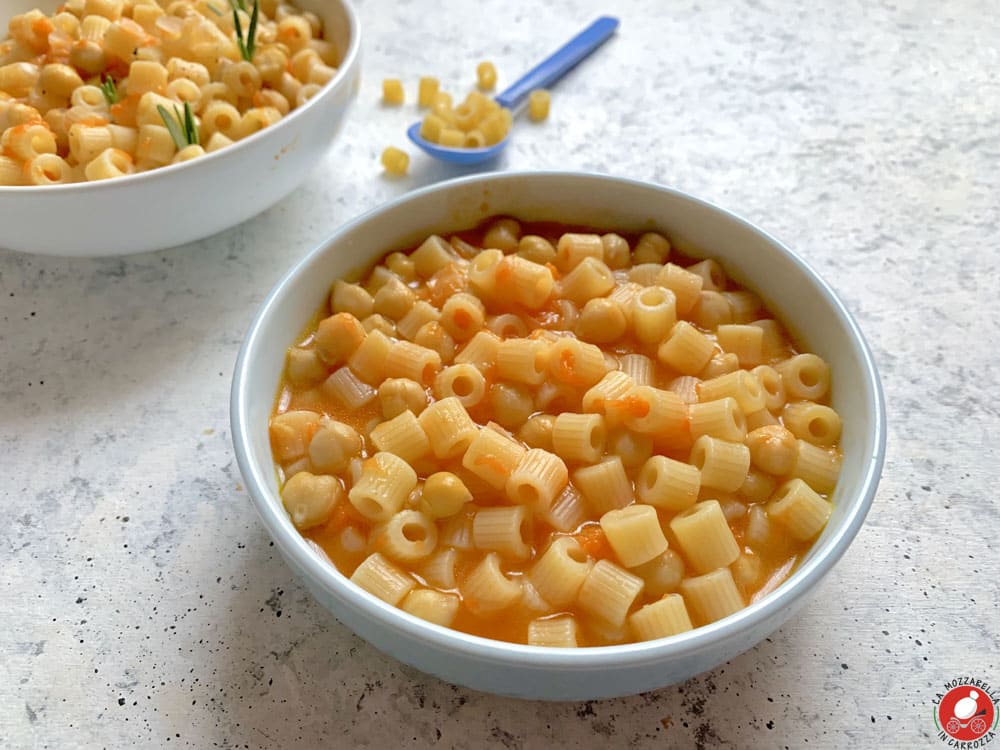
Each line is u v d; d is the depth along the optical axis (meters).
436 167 0.30
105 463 0.22
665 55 0.35
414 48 0.35
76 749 0.17
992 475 0.21
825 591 0.19
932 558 0.20
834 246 0.27
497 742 0.17
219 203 0.24
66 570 0.19
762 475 0.19
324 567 0.15
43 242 0.23
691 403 0.20
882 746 0.17
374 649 0.18
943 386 0.23
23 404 0.23
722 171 0.30
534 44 0.35
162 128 0.24
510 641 0.17
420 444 0.19
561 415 0.19
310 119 0.25
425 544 0.18
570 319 0.22
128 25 0.27
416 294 0.23
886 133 0.31
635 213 0.23
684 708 0.17
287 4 0.31
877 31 0.36
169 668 0.18
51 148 0.25
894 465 0.21
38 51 0.28
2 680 0.18
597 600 0.17
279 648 0.18
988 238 0.27
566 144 0.31
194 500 0.21
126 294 0.26
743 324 0.22
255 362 0.19
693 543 0.17
